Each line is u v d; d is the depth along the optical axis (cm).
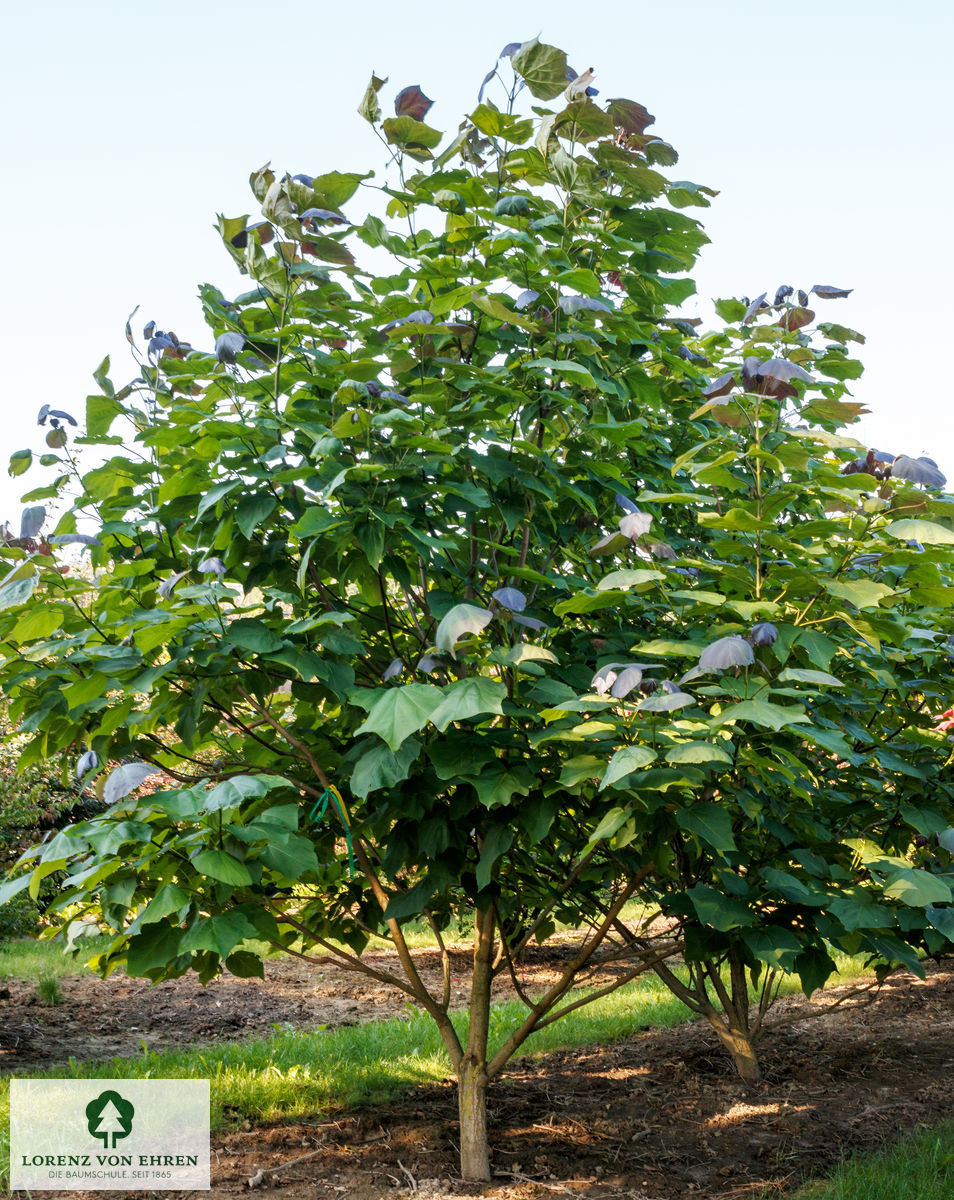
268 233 361
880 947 360
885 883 348
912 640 392
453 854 367
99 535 358
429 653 332
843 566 340
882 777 429
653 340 439
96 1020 695
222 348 331
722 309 516
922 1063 571
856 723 392
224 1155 418
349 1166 405
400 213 404
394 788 356
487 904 390
